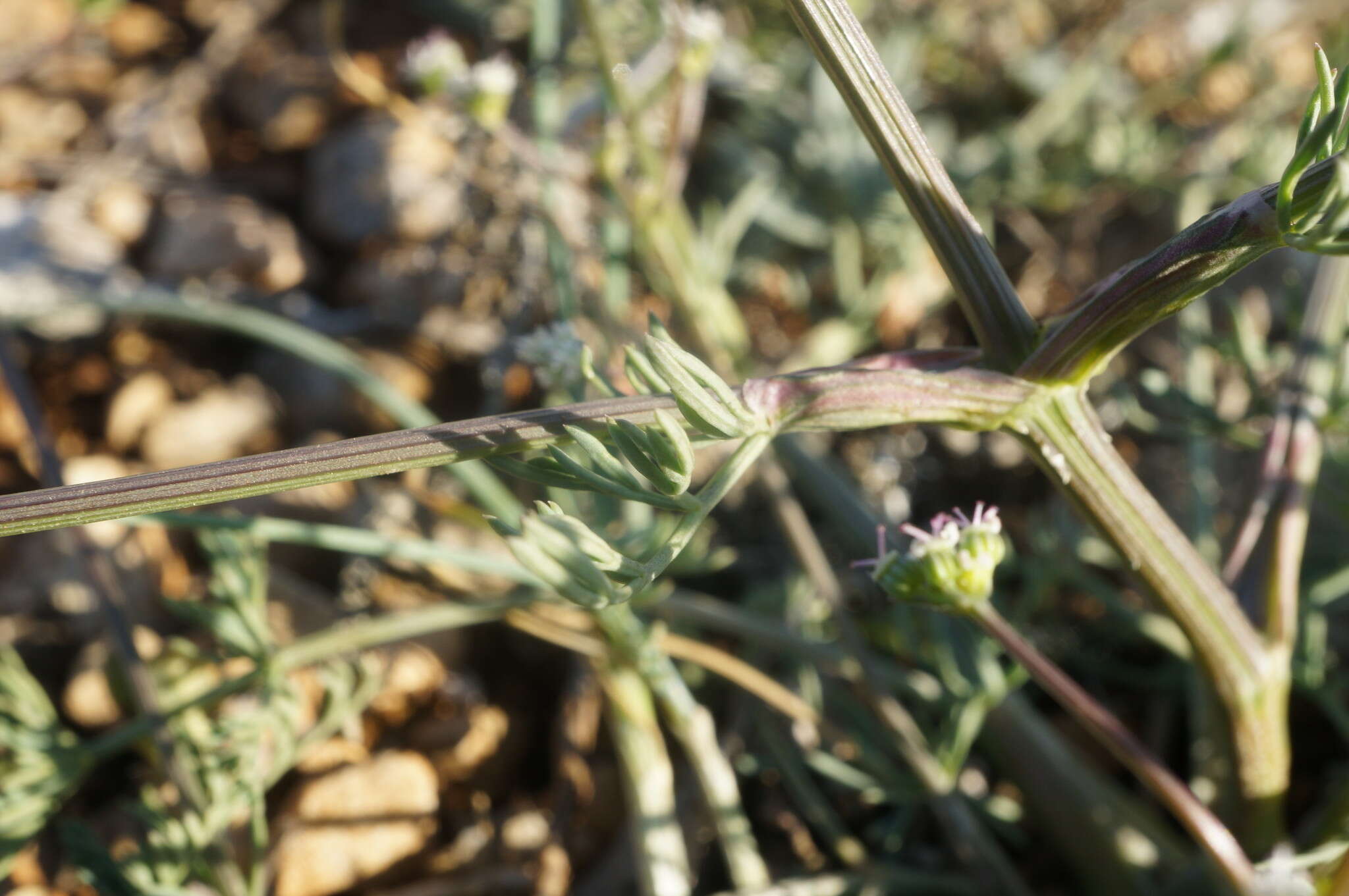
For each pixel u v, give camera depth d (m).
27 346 0.24
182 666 0.20
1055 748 0.19
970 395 0.15
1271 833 0.17
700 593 0.23
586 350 0.15
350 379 0.21
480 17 0.30
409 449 0.14
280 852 0.19
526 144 0.21
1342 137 0.14
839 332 0.25
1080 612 0.22
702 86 0.24
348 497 0.22
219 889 0.18
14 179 0.27
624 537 0.19
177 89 0.28
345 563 0.22
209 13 0.31
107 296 0.22
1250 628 0.16
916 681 0.20
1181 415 0.20
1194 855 0.19
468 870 0.20
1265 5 0.31
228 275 0.26
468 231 0.25
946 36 0.29
